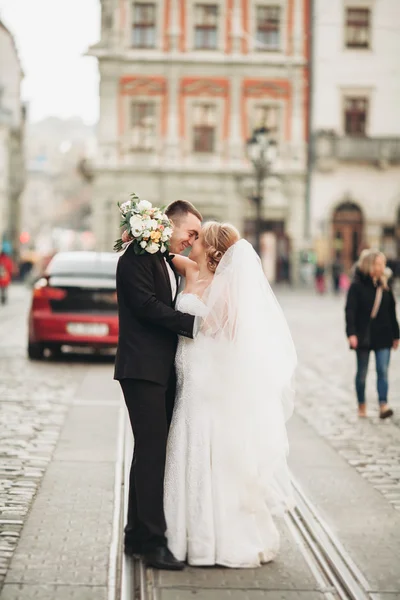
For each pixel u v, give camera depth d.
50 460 7.25
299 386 11.95
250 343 4.84
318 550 5.21
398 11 40.72
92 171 40.94
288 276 41.56
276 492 5.03
